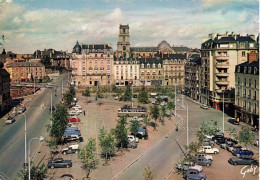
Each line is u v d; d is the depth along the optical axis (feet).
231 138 276.21
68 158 223.71
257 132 293.23
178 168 203.31
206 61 450.71
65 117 265.54
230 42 407.85
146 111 380.17
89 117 369.71
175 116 380.78
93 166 209.05
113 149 231.30
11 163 214.28
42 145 254.88
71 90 480.23
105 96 560.20
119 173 196.95
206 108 428.15
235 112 360.69
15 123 336.49
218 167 208.03
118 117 369.91
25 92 566.36
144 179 187.42
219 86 421.59
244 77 335.06
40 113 392.27
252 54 339.16
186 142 266.36
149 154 236.22
